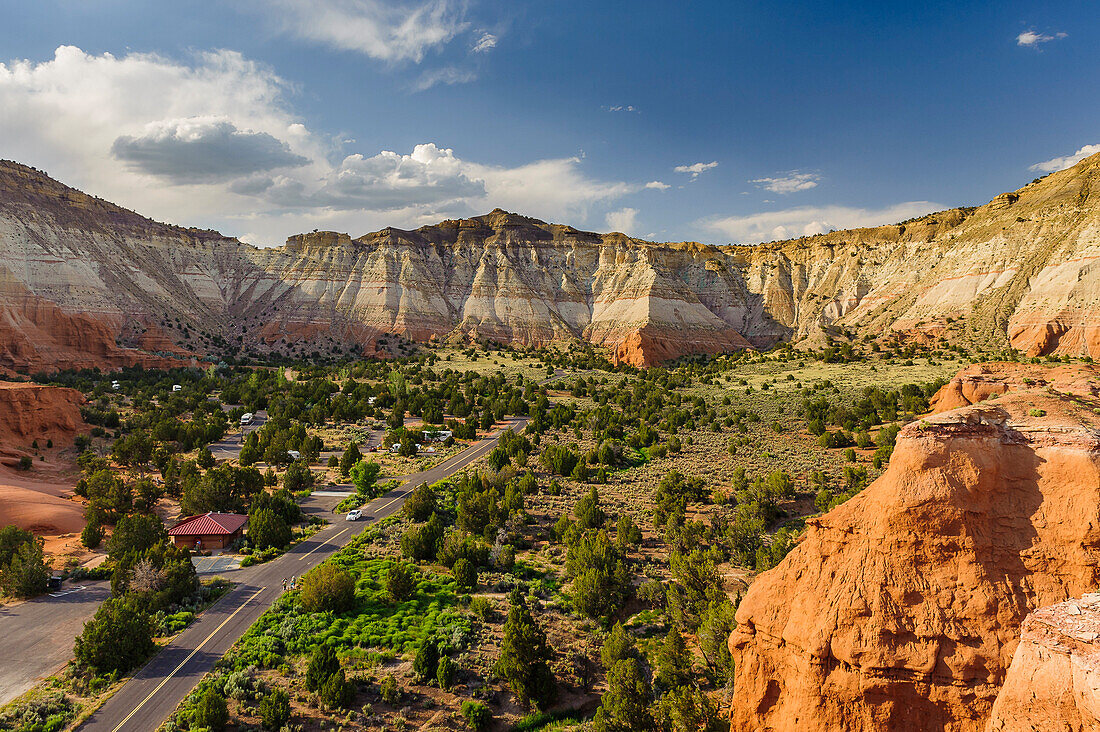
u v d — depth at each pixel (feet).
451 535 185.26
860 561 79.71
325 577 150.92
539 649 121.08
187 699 114.11
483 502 212.02
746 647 87.81
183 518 220.23
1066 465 76.89
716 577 152.97
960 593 74.38
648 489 259.19
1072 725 54.54
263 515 196.54
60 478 280.31
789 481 233.96
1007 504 77.25
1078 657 55.67
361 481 251.80
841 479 249.55
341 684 111.96
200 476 248.73
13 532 180.45
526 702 117.70
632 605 158.10
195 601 153.99
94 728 106.01
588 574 155.02
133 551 167.43
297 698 114.93
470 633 138.92
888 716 72.90
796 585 84.84
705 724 101.50
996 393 190.49
